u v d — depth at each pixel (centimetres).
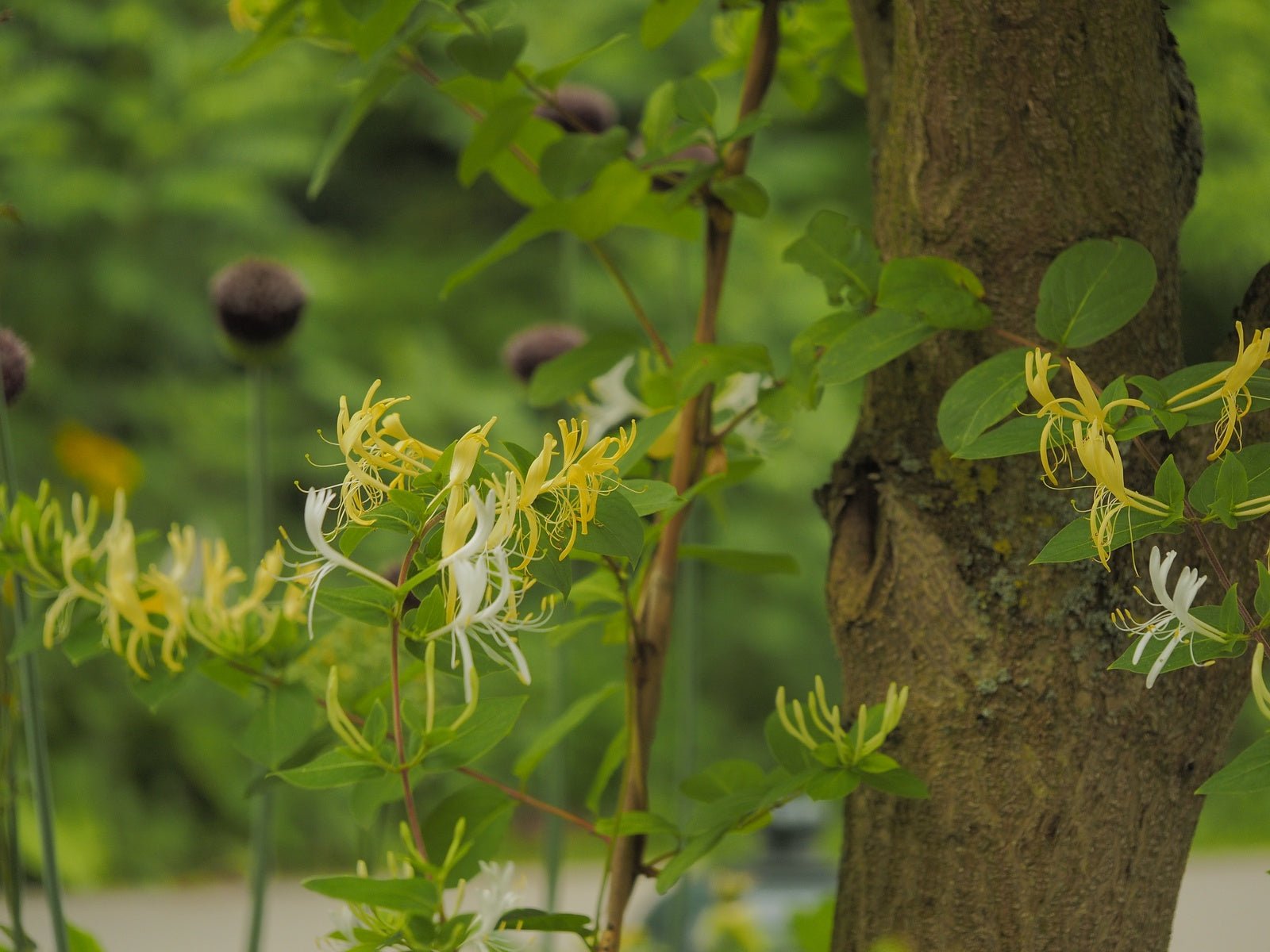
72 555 292
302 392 1214
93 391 1164
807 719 298
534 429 1220
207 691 1111
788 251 293
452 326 1301
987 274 292
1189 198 296
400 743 278
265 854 316
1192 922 897
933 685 292
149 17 1186
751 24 325
